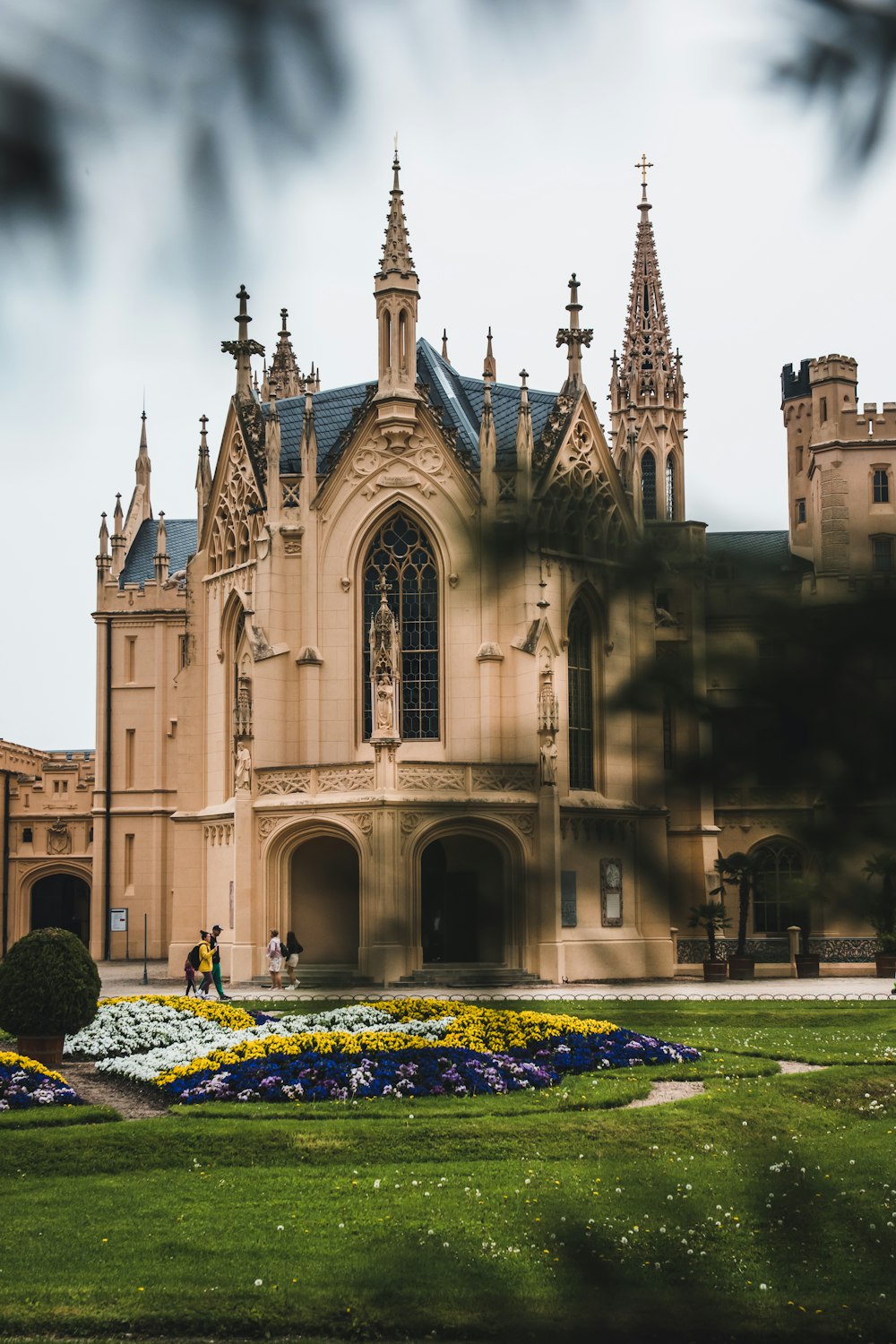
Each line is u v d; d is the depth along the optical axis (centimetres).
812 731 356
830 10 282
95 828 7831
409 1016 3375
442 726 5522
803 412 8531
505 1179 1955
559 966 5047
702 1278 743
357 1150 2136
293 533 5728
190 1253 1639
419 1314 1404
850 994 4766
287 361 8800
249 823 5394
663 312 8525
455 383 6325
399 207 5803
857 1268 1493
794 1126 2345
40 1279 1557
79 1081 2922
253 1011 4203
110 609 7962
